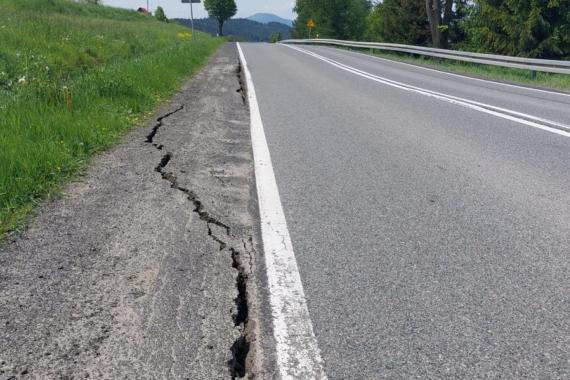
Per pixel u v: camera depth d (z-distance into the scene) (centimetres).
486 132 623
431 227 328
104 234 302
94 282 247
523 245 302
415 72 1491
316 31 6831
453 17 3194
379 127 648
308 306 236
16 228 302
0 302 226
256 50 2534
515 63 1409
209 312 225
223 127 632
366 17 6888
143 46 1758
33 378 180
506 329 219
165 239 300
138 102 731
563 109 816
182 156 487
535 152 526
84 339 203
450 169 461
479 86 1148
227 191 393
